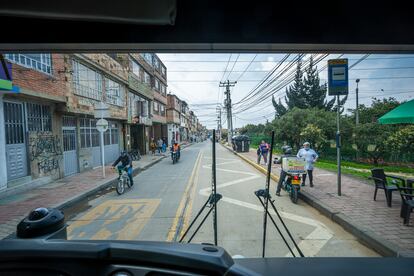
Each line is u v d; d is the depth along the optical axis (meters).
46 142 12.88
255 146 43.88
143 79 31.53
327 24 4.08
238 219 7.09
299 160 9.41
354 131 22.00
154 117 37.88
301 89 48.41
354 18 4.09
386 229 5.71
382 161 19.97
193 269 1.19
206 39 4.00
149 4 2.54
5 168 10.09
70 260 1.20
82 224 7.06
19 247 1.24
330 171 14.26
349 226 6.11
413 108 6.80
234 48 4.29
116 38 3.92
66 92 13.90
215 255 1.24
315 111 27.42
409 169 16.84
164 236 6.04
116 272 1.16
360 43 4.12
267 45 4.16
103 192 11.20
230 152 33.75
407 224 5.95
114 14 2.68
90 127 18.19
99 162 19.50
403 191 7.31
